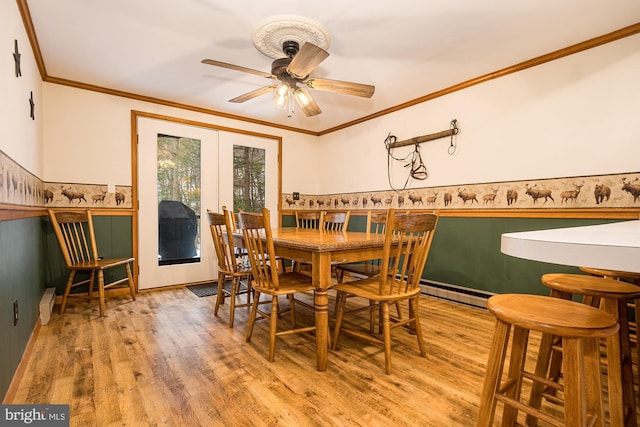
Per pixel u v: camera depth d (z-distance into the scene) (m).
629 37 2.04
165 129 3.42
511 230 2.62
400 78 2.84
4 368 1.32
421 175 3.34
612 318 0.89
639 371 1.34
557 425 0.87
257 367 1.71
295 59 1.80
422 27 2.05
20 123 1.79
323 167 4.66
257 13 1.90
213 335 2.15
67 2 1.80
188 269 3.56
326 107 3.64
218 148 3.82
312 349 1.95
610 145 2.12
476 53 2.39
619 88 2.09
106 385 1.52
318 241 1.80
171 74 2.75
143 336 2.11
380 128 3.80
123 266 3.17
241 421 1.27
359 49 2.33
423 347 1.84
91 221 2.84
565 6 1.84
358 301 3.04
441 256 3.14
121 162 3.14
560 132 2.35
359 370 1.69
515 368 1.11
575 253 0.61
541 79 2.45
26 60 1.98
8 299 1.42
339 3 1.81
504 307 0.99
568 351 0.85
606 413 1.35
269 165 4.28
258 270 1.96
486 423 1.00
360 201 4.08
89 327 2.27
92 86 2.96
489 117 2.76
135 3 1.81
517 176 2.58
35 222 2.25
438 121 3.17
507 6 1.84
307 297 3.18
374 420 1.28
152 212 3.34
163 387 1.51
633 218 2.02
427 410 1.35
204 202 3.71
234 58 2.47
